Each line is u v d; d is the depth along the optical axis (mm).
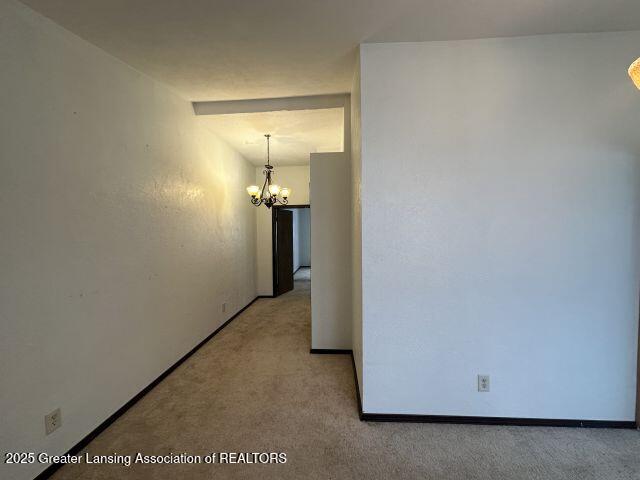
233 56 2123
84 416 1793
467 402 1954
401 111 1927
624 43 1812
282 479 1531
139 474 1573
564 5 1587
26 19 1519
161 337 2572
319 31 1828
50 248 1612
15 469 1426
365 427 1927
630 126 1824
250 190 4188
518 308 1910
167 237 2680
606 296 1864
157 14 1655
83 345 1802
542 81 1856
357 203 2256
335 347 3141
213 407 2162
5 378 1394
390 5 1604
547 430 1879
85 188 1836
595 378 1886
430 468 1592
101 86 1974
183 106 2932
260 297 5793
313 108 2953
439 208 1928
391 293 1967
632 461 1622
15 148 1451
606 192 1846
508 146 1883
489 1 1565
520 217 1891
